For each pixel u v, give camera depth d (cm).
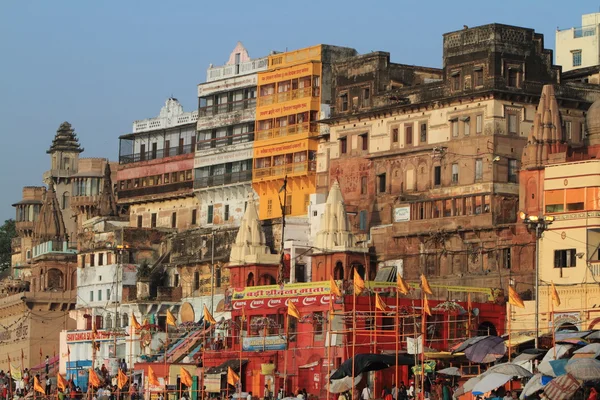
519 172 9562
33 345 14150
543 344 7938
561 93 10312
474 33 10238
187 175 13212
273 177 12069
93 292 13350
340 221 10588
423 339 7569
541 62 10294
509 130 10094
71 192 16862
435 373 8362
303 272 11106
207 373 9856
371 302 9300
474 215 9956
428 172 10494
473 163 10112
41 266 14700
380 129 10994
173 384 10338
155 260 13125
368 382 8819
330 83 11975
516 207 9950
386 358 7800
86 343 12769
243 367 9781
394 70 11188
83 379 12094
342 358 9069
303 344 9538
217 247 12050
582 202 9044
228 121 12738
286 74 12175
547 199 9256
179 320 12438
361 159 11131
